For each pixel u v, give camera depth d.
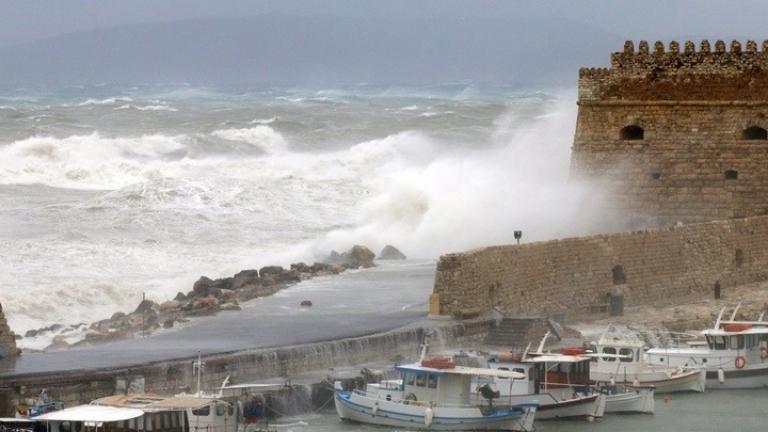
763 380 103.81
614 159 142.12
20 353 94.31
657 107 140.38
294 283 128.50
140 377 86.69
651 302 121.25
